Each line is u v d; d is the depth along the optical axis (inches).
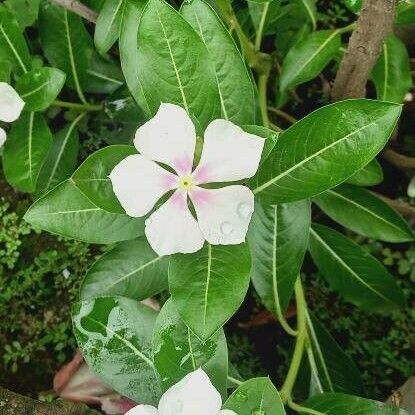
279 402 5.6
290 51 8.9
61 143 10.2
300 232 7.9
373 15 7.3
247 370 10.6
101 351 7.0
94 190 6.2
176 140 5.8
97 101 11.6
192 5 6.7
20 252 11.3
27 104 8.6
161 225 6.1
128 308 7.1
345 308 10.8
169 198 6.1
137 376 7.0
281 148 6.2
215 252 6.2
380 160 11.4
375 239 10.6
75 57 10.0
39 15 9.7
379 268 9.4
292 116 11.7
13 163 8.8
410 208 10.6
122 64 7.5
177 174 6.0
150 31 6.0
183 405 5.4
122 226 6.9
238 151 5.8
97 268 8.3
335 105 5.8
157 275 8.4
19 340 10.9
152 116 6.3
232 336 10.9
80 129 11.3
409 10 8.2
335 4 11.9
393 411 6.7
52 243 11.2
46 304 11.0
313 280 11.0
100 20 9.1
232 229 6.0
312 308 10.9
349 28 9.0
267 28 10.0
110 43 9.2
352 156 6.0
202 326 5.8
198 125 6.3
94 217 6.9
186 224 6.1
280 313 8.3
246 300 11.1
